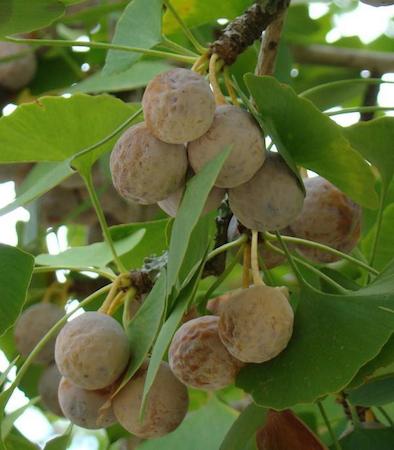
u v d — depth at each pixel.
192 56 0.50
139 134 0.44
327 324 0.46
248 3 0.60
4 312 0.49
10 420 0.54
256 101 0.45
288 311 0.45
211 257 0.49
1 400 0.48
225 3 0.60
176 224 0.42
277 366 0.46
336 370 0.45
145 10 0.51
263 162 0.45
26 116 0.52
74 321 0.47
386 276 0.48
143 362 0.47
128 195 0.45
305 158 0.46
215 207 0.46
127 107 0.53
